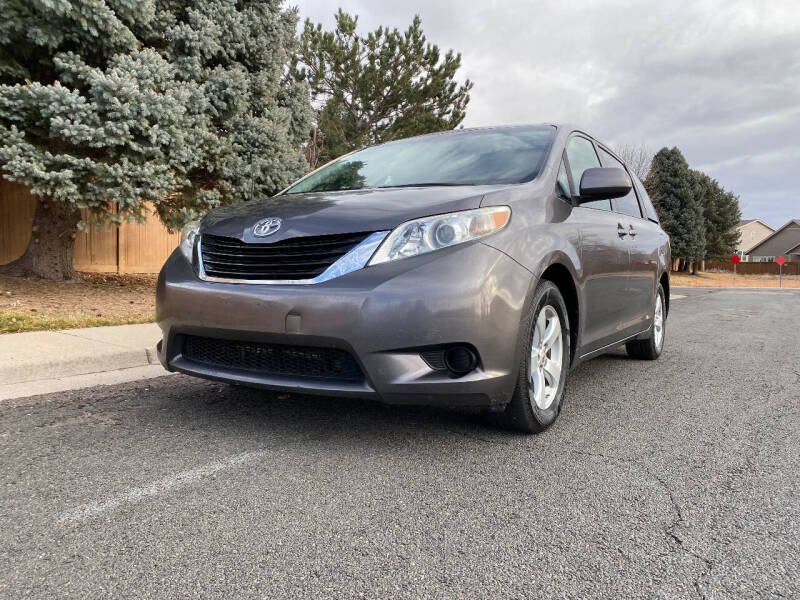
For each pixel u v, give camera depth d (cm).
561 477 252
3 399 360
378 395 255
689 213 4019
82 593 160
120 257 1208
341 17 1995
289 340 262
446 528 203
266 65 960
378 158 409
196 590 162
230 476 244
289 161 960
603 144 471
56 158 700
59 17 701
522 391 284
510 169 345
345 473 249
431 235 262
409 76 2053
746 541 198
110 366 455
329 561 179
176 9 863
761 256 8188
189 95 783
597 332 382
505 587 168
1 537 191
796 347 653
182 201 906
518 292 270
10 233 1042
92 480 238
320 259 269
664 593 167
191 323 290
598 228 371
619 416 354
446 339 252
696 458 280
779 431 327
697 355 591
